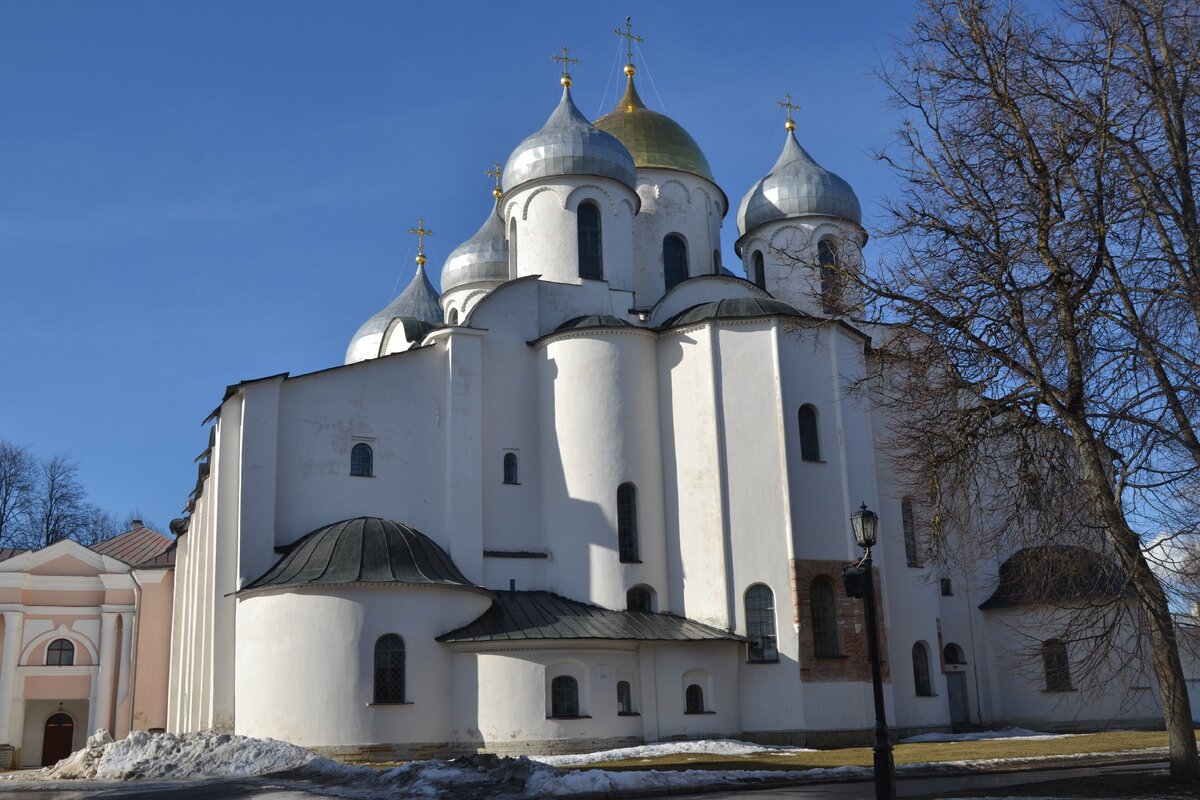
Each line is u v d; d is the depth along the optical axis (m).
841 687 35.31
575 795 21.16
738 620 35.53
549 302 40.44
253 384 34.41
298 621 31.05
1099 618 21.48
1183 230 19.86
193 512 41.88
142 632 48.78
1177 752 19.92
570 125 43.19
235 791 23.16
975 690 43.41
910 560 39.84
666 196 46.47
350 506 35.34
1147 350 19.64
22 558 49.69
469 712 32.28
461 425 37.00
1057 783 20.95
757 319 37.38
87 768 29.80
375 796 21.53
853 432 37.84
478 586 35.22
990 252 21.20
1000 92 21.70
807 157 47.09
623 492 37.62
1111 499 20.20
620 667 33.91
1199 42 20.22
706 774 23.56
